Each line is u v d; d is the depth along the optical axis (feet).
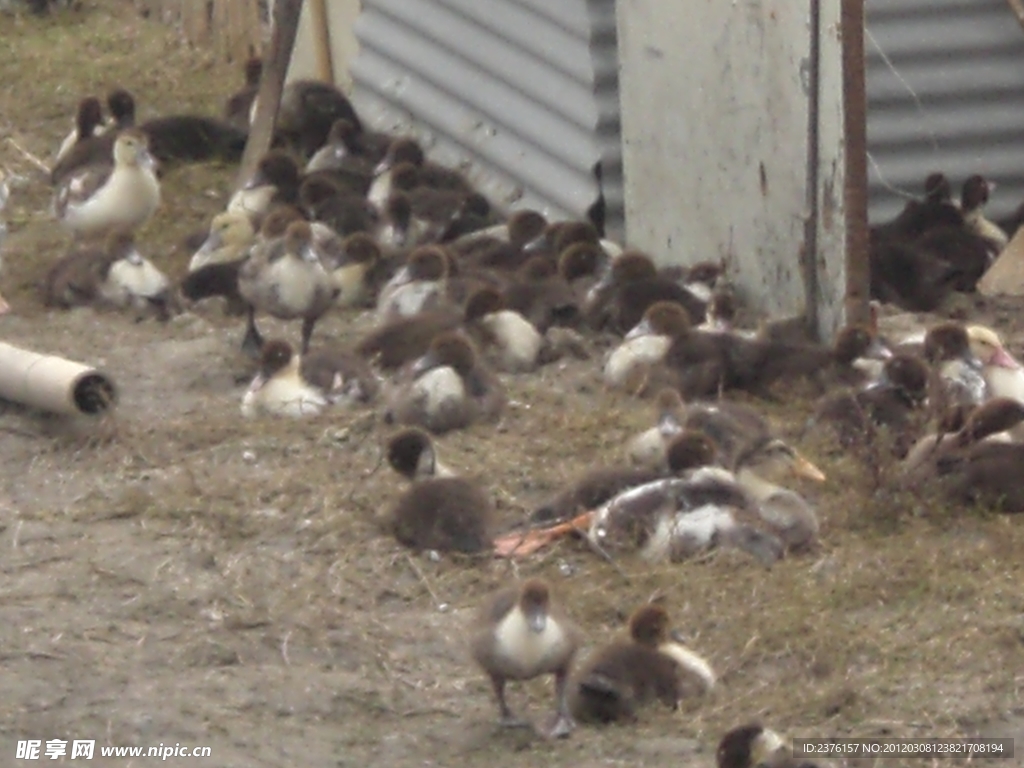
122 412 51.57
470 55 69.56
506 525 44.19
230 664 39.06
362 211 64.80
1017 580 41.29
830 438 47.78
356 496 45.37
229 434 49.34
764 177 55.77
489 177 69.26
